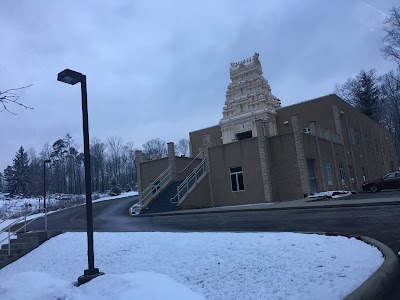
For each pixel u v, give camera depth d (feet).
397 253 26.68
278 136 100.48
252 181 101.35
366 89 250.57
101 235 48.39
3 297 24.36
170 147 116.67
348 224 43.04
